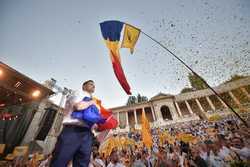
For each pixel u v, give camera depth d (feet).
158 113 137.90
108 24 19.72
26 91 70.90
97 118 6.06
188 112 140.15
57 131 69.21
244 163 20.48
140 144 56.08
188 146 32.19
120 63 18.28
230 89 123.85
